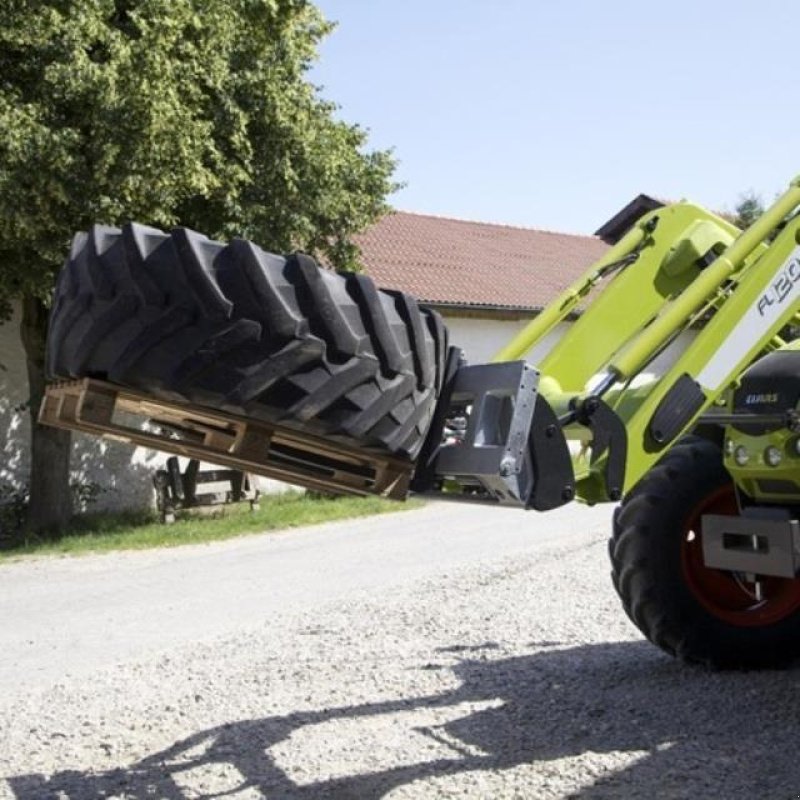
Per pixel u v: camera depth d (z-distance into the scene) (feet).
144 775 16.49
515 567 34.32
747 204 128.57
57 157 43.62
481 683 20.58
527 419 13.35
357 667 22.36
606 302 17.52
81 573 43.01
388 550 43.21
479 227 104.42
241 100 52.60
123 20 48.83
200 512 62.03
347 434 12.76
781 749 15.88
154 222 47.85
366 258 84.94
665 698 18.80
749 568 18.08
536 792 14.75
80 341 12.69
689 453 20.25
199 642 26.55
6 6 44.39
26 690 22.91
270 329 12.15
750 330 15.58
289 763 16.57
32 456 56.18
